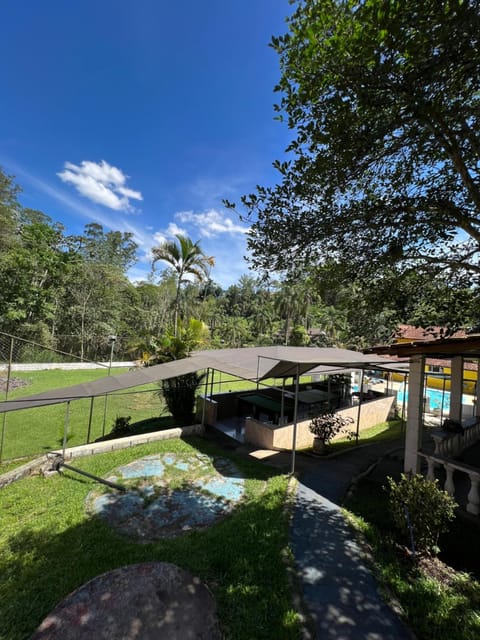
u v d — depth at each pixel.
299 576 3.35
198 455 7.45
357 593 3.12
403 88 2.45
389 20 2.16
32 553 3.89
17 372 18.47
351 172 3.47
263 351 9.46
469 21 1.96
